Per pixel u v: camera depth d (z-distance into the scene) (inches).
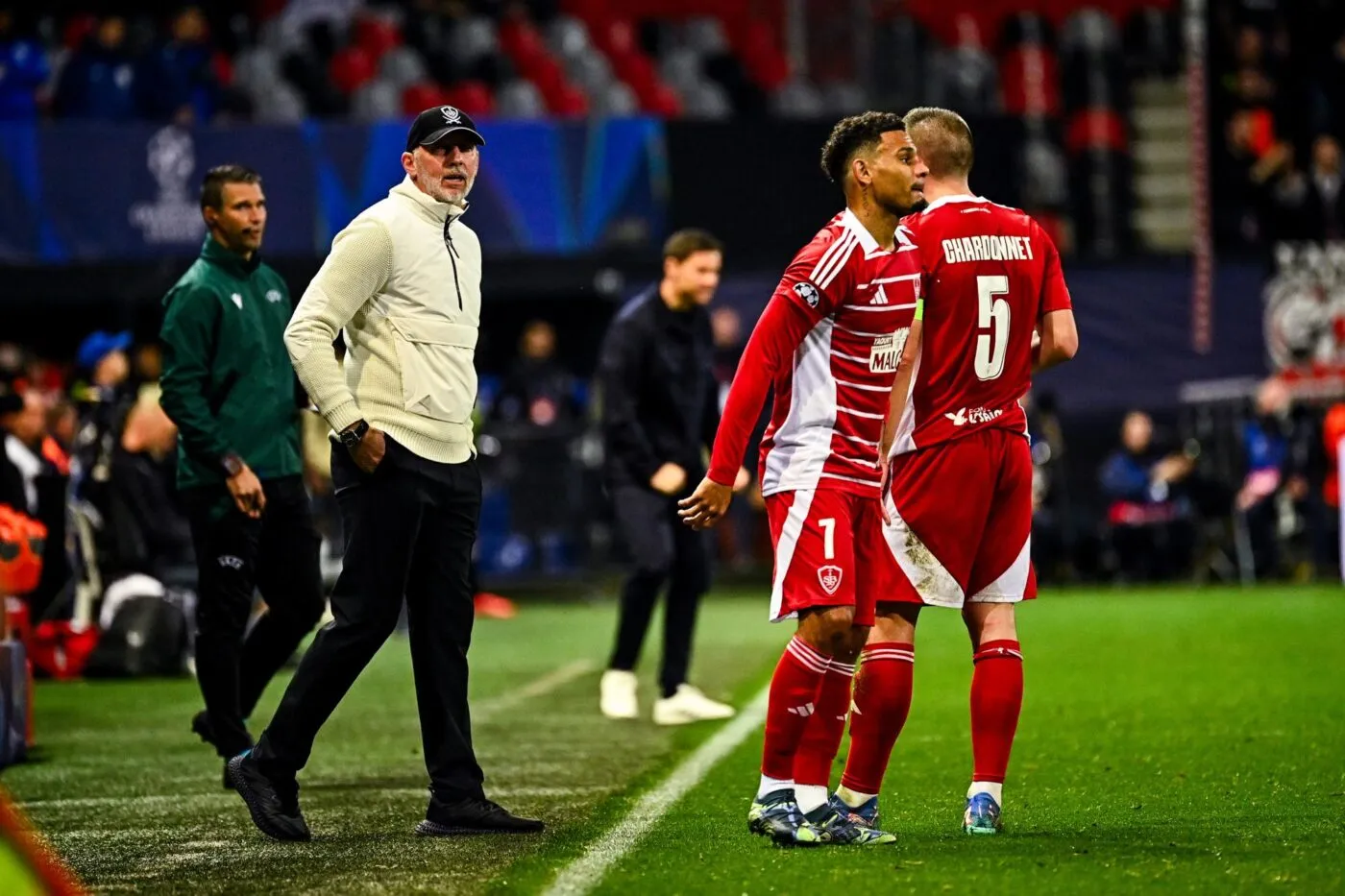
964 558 749.9
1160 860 685.9
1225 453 2514.8
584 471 2404.0
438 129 781.3
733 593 2503.7
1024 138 2512.3
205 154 2268.7
